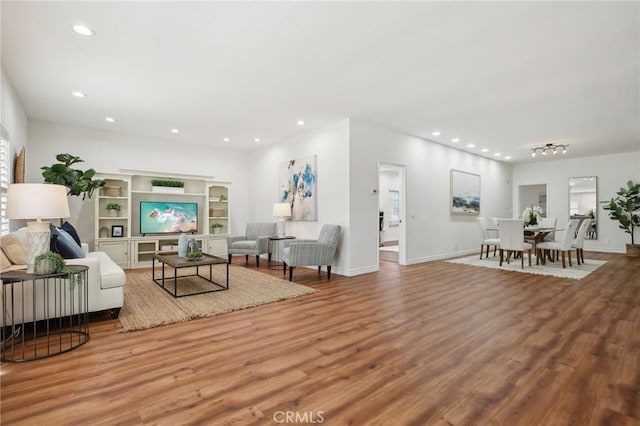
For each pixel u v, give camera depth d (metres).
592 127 5.65
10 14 2.44
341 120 5.30
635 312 3.27
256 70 3.46
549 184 9.12
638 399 1.74
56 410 1.63
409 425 1.53
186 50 3.03
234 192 7.74
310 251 4.83
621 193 7.58
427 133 6.16
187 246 4.30
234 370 2.07
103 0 2.30
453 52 3.08
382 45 2.95
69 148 5.63
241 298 3.75
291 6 2.38
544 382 1.93
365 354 2.31
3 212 3.49
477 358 2.25
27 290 2.54
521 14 2.48
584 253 8.02
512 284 4.55
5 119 3.51
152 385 1.88
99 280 2.92
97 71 3.46
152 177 6.54
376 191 5.60
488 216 8.59
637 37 2.80
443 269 5.74
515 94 4.14
